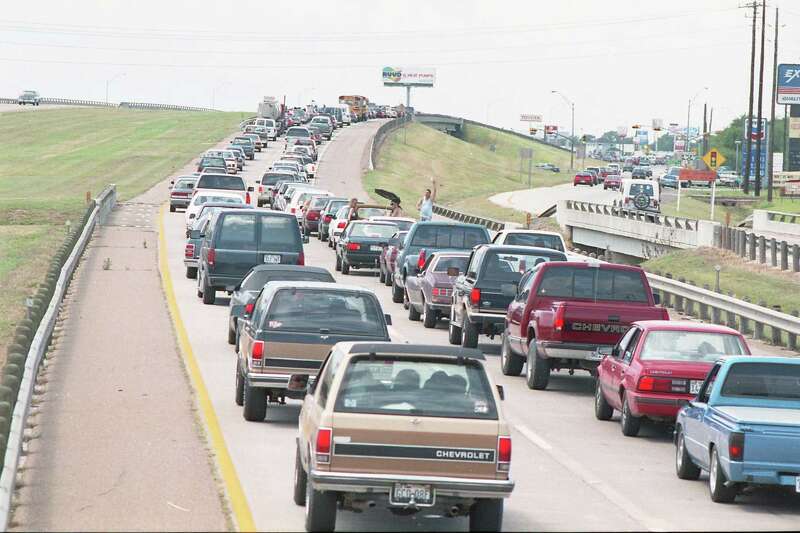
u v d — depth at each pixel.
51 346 74.00
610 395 56.12
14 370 52.28
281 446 47.88
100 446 46.69
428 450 32.78
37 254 140.75
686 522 37.88
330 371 34.97
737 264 142.00
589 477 44.84
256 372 51.16
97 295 100.19
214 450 46.25
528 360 67.00
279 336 51.16
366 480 32.56
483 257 76.44
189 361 69.69
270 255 95.06
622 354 55.53
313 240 166.38
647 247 180.62
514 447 50.47
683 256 152.62
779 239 174.25
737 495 42.97
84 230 141.38
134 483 40.56
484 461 32.88
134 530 34.25
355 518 36.97
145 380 62.97
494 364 76.44
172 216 193.12
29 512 36.44
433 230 101.69
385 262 117.19
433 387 33.38
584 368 65.06
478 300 75.62
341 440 32.72
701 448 42.94
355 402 33.03
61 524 34.88
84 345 74.69
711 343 52.94
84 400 56.97
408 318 96.44
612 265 67.12
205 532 34.19
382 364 33.59
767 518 39.09
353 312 51.84
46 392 58.97
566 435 53.75
